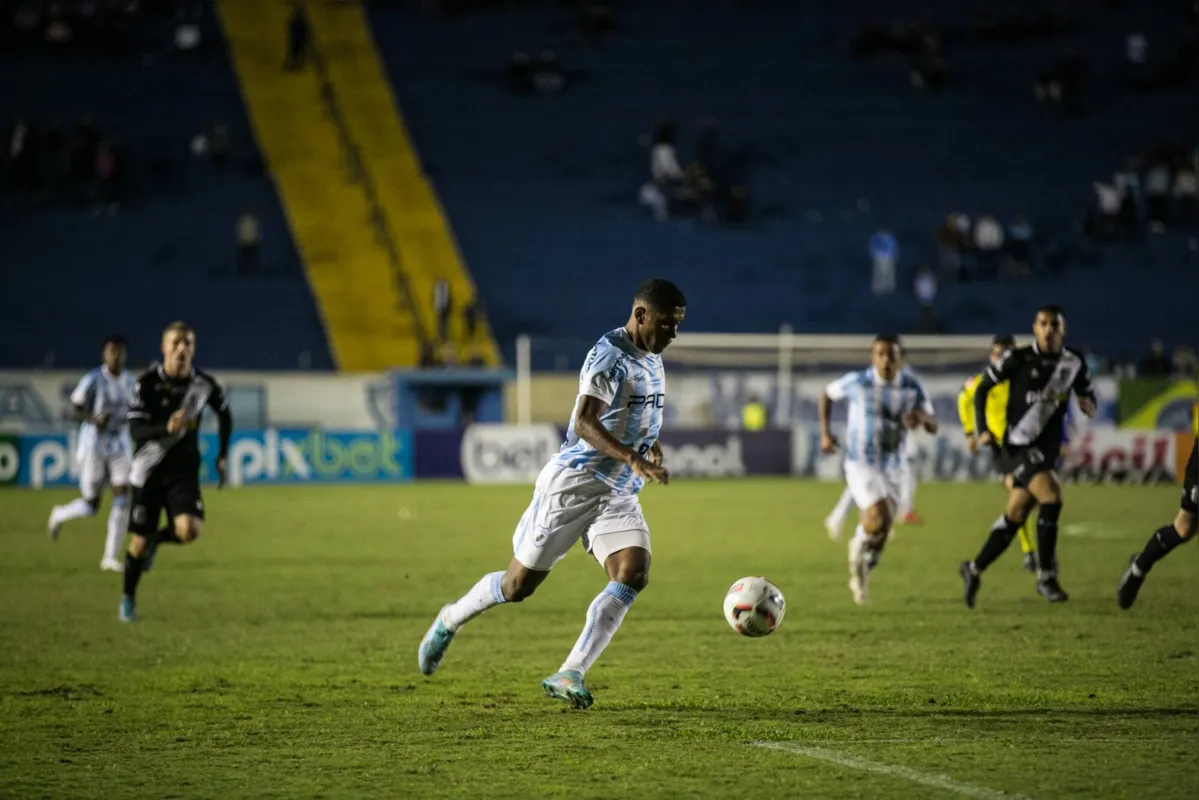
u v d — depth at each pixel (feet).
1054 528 135.13
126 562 128.47
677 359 378.32
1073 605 139.54
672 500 288.10
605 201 483.10
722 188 490.49
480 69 532.32
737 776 70.49
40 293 418.31
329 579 163.53
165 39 525.34
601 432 80.94
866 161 506.48
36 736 81.20
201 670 103.76
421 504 277.64
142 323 411.54
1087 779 69.46
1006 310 447.01
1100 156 509.76
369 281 434.71
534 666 105.29
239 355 403.95
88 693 94.68
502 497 295.48
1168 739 78.84
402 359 407.03
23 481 319.27
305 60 521.65
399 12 554.05
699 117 520.42
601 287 448.24
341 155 482.69
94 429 173.06
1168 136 516.73
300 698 92.58
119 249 437.99
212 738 80.43
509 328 426.92
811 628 124.57
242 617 132.67
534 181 487.20
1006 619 130.00
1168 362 412.16
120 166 459.73
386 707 89.40
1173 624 126.41
